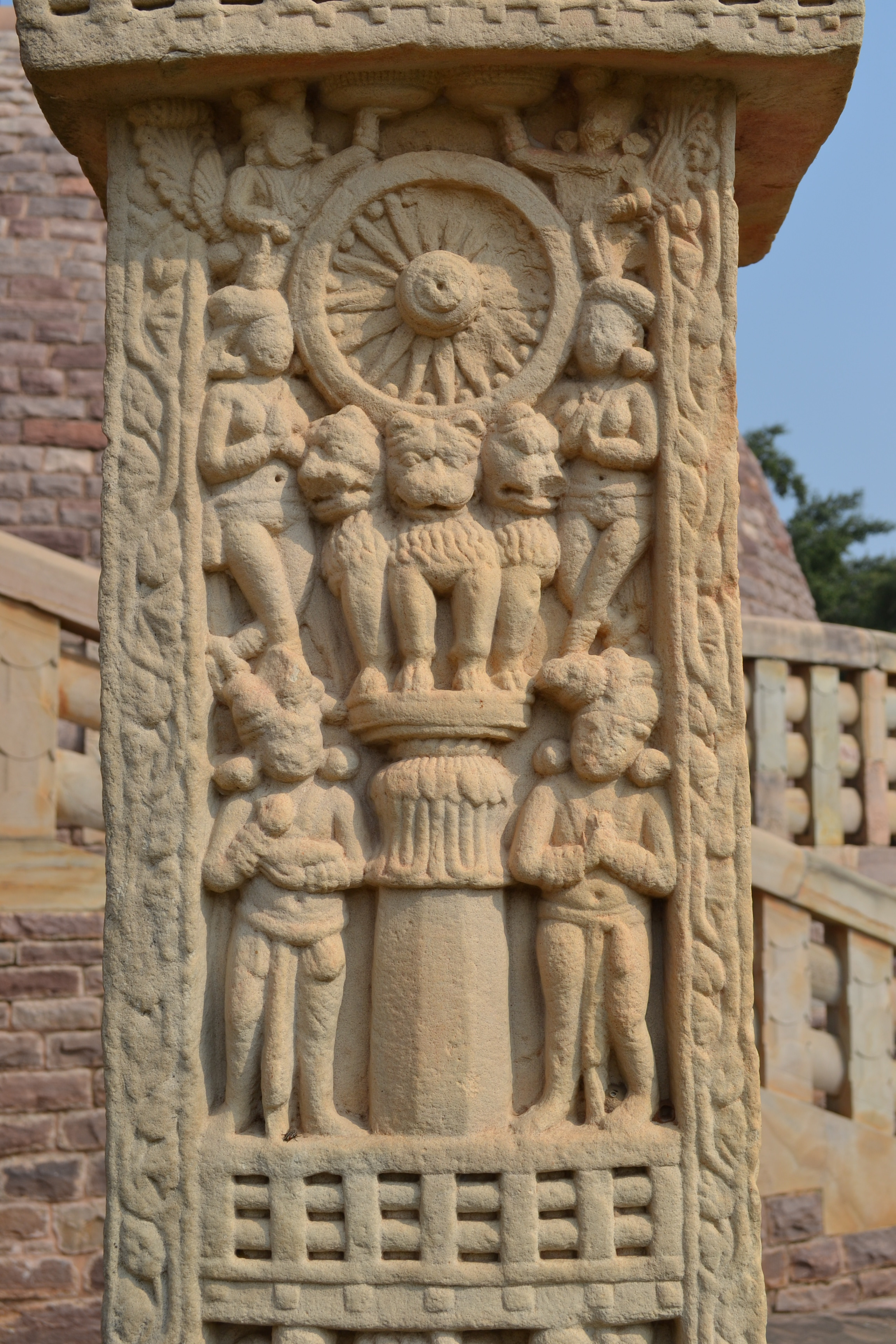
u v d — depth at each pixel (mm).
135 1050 1980
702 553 2074
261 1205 1945
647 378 2123
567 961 2000
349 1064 2029
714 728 2045
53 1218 4262
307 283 2146
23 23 2053
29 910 3752
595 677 2035
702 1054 1989
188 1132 1961
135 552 2074
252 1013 1982
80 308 5980
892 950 4125
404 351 2160
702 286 2121
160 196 2141
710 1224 1956
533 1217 1932
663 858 2020
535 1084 2033
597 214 2146
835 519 16828
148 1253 1946
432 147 2191
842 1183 3982
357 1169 1943
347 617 2094
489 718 2033
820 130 2305
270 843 2012
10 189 6066
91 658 5355
